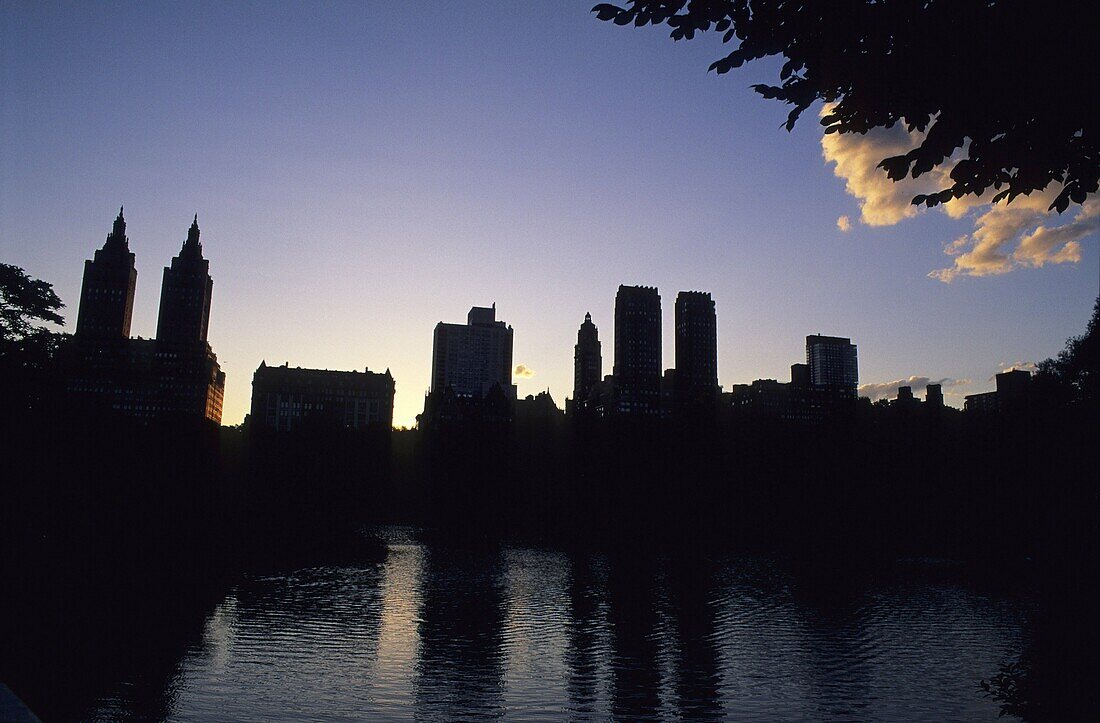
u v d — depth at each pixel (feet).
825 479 300.81
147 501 192.13
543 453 420.77
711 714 53.57
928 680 63.93
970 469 227.40
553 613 99.96
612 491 316.60
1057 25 16.14
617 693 58.75
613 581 140.05
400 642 77.41
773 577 149.69
